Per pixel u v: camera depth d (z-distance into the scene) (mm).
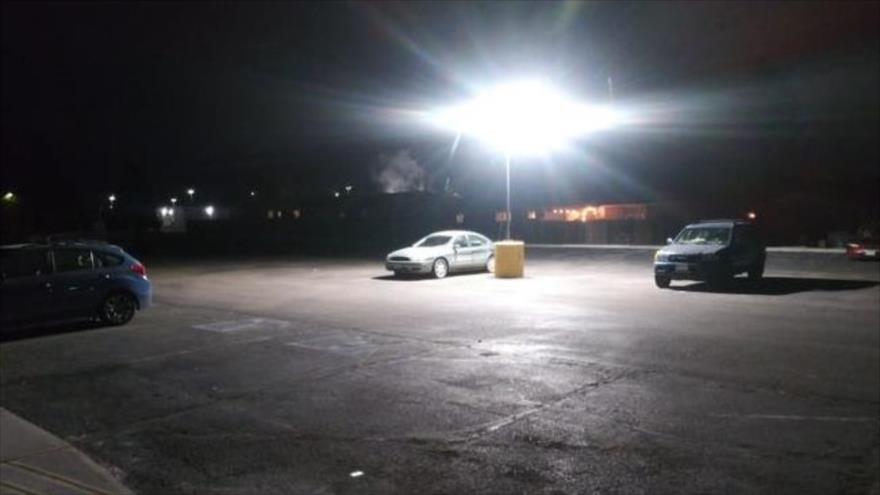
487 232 47688
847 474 5273
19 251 11641
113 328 12516
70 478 5312
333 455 5836
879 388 7723
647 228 39750
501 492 5039
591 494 4973
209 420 6859
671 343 10586
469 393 7703
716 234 19609
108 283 12602
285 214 76125
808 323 12445
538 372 8688
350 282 21625
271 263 31250
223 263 31609
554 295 17469
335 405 7305
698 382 8078
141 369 9133
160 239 58844
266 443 6160
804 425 6441
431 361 9438
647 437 6160
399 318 13547
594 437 6172
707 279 18891
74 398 7727
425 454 5824
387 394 7711
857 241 25938
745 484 5105
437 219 51719
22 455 5805
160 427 6664
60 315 11883
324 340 11148
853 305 14969
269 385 8203
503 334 11562
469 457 5734
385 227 51969
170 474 5488
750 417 6707
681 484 5121
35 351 10414
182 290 19547
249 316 14008
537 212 47031
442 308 15016
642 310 14453
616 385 7980
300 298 17234
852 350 9898
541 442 6066
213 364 9398
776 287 18984
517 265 22625
